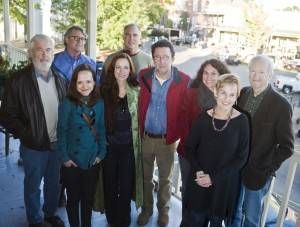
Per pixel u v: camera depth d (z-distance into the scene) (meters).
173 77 2.64
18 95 2.48
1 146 4.52
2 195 3.35
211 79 2.47
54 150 2.68
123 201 2.78
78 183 2.59
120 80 2.54
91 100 2.47
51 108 2.58
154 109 2.68
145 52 3.43
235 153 2.21
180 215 3.11
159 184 2.91
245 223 2.45
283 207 2.45
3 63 4.20
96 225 2.95
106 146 2.61
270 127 2.15
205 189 2.30
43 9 6.58
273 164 2.18
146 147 2.79
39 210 2.80
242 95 2.34
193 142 2.31
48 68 2.55
